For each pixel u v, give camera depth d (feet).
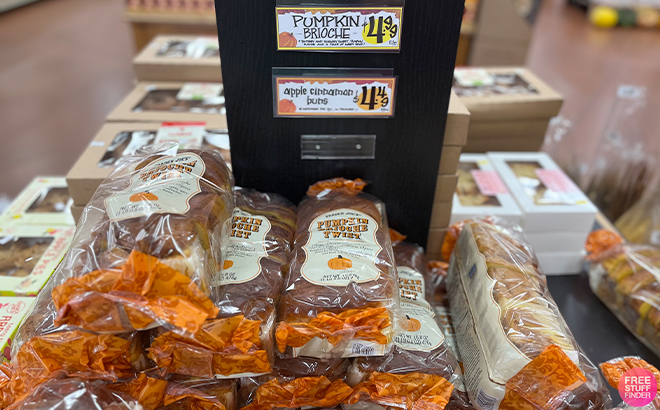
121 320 2.12
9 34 16.39
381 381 2.54
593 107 11.74
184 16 10.43
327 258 2.70
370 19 2.76
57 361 2.25
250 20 2.75
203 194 2.57
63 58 14.56
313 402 2.55
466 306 3.12
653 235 5.43
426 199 3.55
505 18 9.68
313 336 2.39
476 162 4.91
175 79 5.72
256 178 3.43
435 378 2.57
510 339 2.55
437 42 2.85
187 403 2.50
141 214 2.33
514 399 2.50
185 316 2.07
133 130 4.38
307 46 2.84
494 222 3.66
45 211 4.39
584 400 2.49
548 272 4.40
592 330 3.82
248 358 2.33
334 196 3.23
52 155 9.73
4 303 3.31
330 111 3.10
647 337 3.61
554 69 14.48
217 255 2.53
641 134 7.24
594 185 6.70
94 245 2.28
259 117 3.13
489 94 5.24
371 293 2.53
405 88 3.02
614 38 17.81
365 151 3.30
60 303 2.09
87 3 20.17
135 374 2.39
